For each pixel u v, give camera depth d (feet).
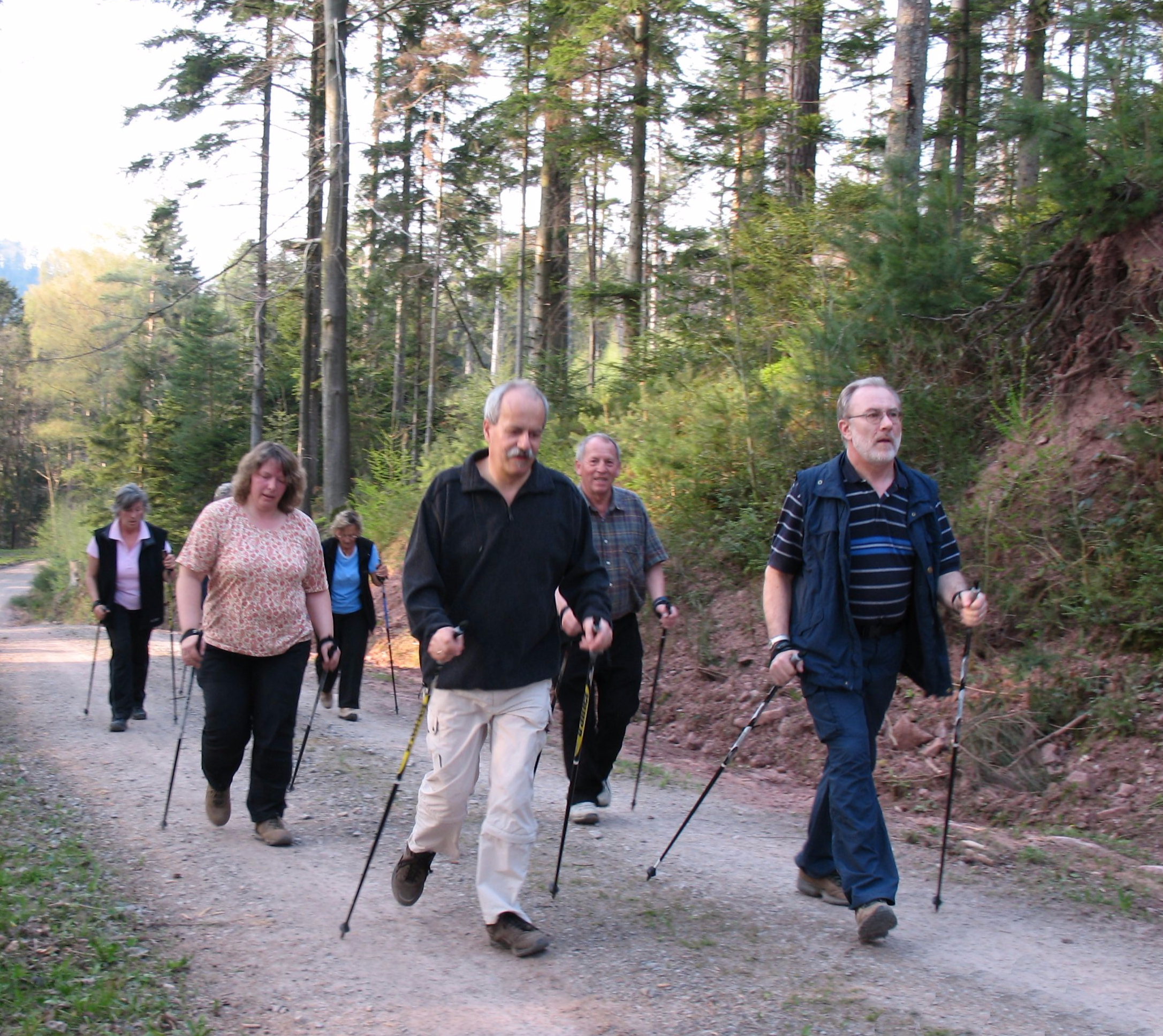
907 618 14.03
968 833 19.53
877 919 12.91
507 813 12.92
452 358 122.21
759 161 52.49
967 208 34.86
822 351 32.94
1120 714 21.99
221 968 12.49
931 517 13.92
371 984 12.14
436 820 13.17
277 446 17.53
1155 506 24.64
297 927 13.85
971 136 56.24
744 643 30.66
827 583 13.70
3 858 15.66
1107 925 14.83
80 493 170.71
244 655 17.53
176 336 108.88
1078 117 28.48
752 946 13.38
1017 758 22.57
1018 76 58.49
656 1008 11.55
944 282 32.40
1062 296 30.37
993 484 28.02
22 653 46.47
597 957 12.96
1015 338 31.09
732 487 34.30
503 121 60.13
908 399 30.81
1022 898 15.93
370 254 98.94
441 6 63.87
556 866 16.61
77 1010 10.98
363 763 24.03
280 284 62.49
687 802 21.63
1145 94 28.91
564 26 57.26
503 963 12.78
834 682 13.62
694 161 54.54
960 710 14.42
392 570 54.24
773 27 59.00
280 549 17.42
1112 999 12.19
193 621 17.35
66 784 21.62
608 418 45.24
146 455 112.47
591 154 57.21
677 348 45.68
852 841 13.28
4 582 149.48
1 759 23.73
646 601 33.73
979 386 31.27
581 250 96.12
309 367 82.84
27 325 236.02
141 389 116.57
